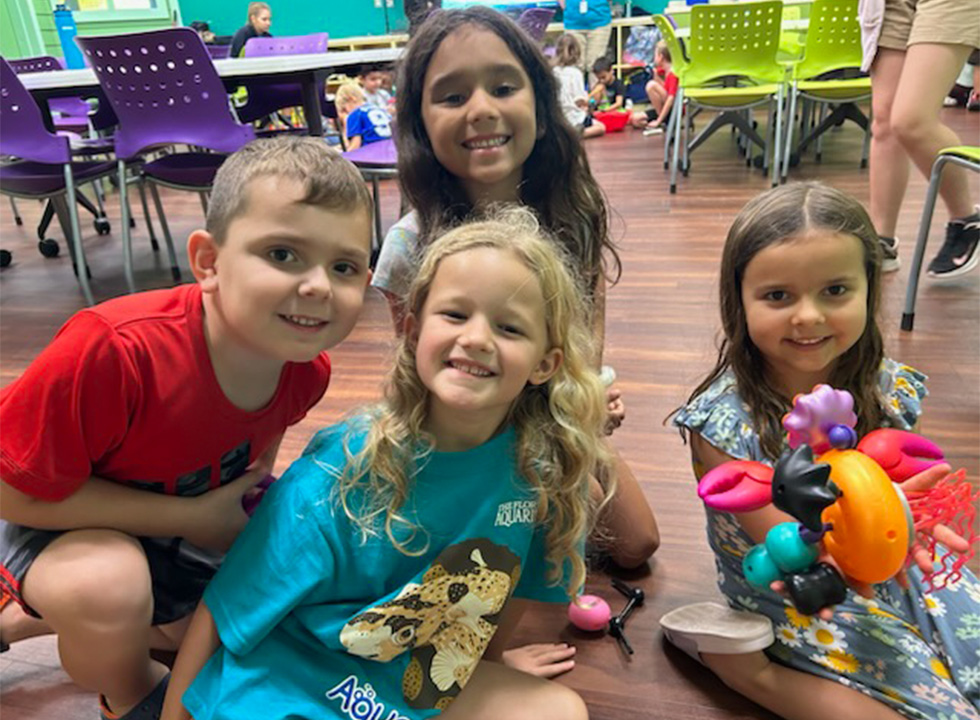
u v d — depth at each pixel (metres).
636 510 1.22
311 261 0.78
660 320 2.18
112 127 3.58
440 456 0.83
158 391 0.85
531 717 0.87
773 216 0.92
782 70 3.76
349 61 2.80
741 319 1.00
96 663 0.87
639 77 6.98
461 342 0.76
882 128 2.25
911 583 0.99
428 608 0.83
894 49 2.16
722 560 1.07
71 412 0.81
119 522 0.89
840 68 3.77
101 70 2.32
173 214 4.08
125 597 0.84
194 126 2.44
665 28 3.98
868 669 0.91
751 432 0.99
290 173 0.77
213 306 0.84
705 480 0.82
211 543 0.97
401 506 0.81
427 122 1.25
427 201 1.29
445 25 1.21
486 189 1.30
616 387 1.82
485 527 0.84
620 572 1.25
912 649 0.93
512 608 0.98
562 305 0.84
